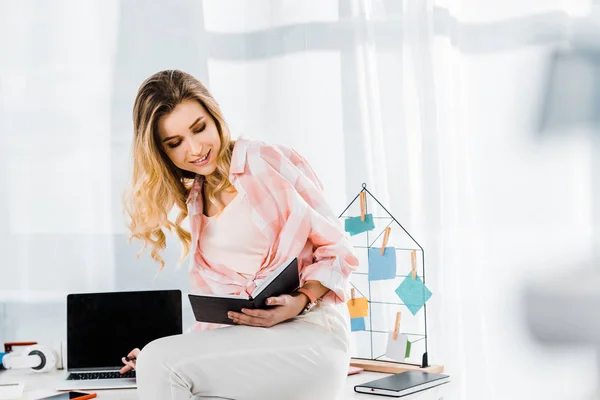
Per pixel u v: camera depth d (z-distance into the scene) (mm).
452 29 2727
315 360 1912
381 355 2756
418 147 2760
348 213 2861
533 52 2662
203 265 2271
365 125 2840
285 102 2979
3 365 2602
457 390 2648
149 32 3090
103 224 3088
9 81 3109
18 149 3111
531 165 2662
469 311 2701
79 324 2531
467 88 2729
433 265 2715
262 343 1882
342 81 2881
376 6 2826
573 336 2609
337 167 2887
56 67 3100
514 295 2674
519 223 2672
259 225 2139
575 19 2623
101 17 3100
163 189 2326
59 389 2283
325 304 2047
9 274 3115
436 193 2713
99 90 3090
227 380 1828
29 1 3102
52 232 3102
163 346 1841
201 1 3066
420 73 2748
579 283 2605
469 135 2727
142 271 3070
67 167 3100
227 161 2246
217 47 3057
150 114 2217
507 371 2674
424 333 2727
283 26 2977
